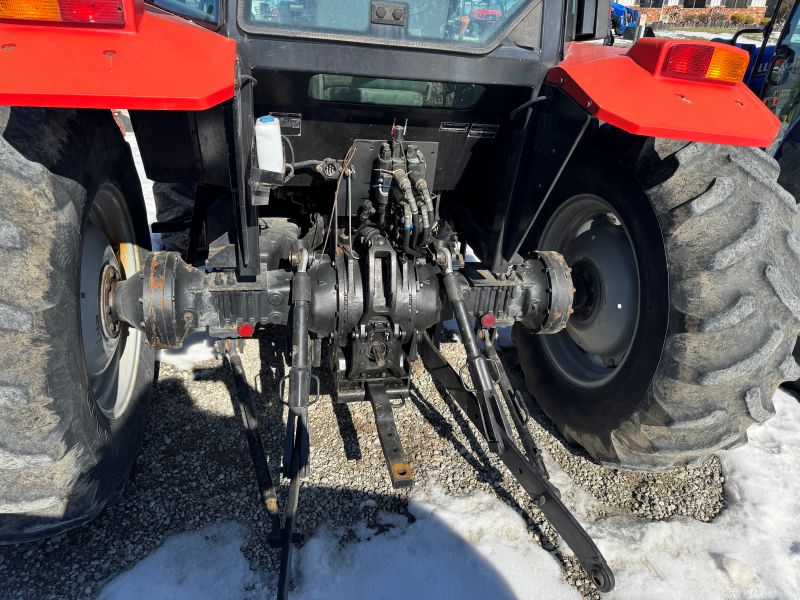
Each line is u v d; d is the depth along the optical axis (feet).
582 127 5.66
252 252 6.08
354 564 6.05
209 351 9.57
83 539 6.22
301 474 5.90
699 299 5.81
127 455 6.38
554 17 6.15
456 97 6.70
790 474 7.65
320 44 5.56
